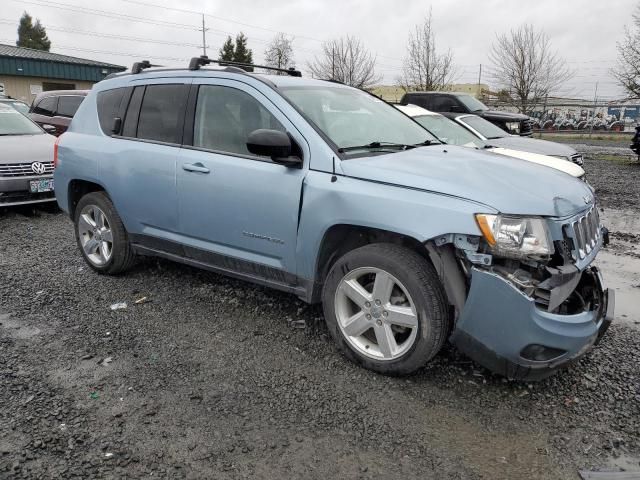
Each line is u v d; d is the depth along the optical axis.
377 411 3.02
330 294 3.52
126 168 4.59
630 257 6.33
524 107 35.06
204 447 2.70
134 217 4.64
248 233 3.84
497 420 2.96
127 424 2.87
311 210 3.45
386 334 3.30
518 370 2.98
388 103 4.91
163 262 5.52
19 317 4.22
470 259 2.93
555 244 3.04
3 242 6.46
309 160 3.53
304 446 2.72
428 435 2.82
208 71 4.24
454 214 2.94
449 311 3.20
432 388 3.26
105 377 3.34
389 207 3.13
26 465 2.54
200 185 4.04
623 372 3.47
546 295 2.90
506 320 2.89
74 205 5.41
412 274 3.11
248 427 2.86
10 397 3.10
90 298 4.62
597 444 2.76
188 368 3.46
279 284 3.85
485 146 8.07
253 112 3.89
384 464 2.60
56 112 13.20
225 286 4.87
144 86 4.68
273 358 3.60
